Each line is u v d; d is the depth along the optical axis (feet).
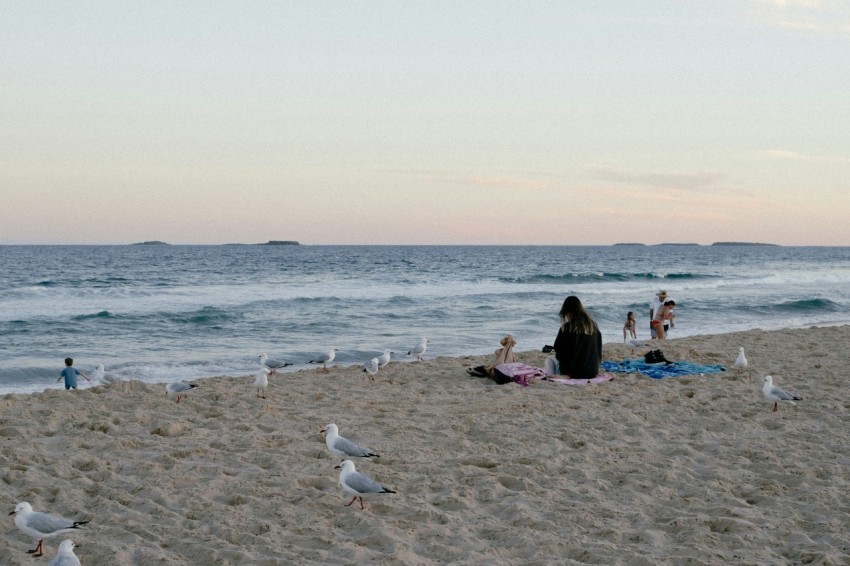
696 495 24.64
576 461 28.35
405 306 120.47
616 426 33.63
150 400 38.73
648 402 38.83
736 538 20.70
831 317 110.11
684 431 33.19
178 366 64.80
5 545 20.27
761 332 74.43
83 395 40.16
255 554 19.45
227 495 24.27
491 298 136.67
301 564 18.88
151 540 20.53
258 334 88.12
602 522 22.30
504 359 46.85
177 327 93.71
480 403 38.58
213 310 109.09
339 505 23.49
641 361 50.49
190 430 32.37
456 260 379.35
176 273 232.12
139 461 27.14
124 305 120.06
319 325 95.86
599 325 97.55
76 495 23.86
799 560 19.58
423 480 25.88
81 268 265.75
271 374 49.75
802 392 41.27
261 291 153.69
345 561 19.17
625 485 25.80
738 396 40.16
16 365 65.87
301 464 27.63
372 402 38.81
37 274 221.66
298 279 200.54
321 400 39.60
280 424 33.83
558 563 19.10
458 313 109.50
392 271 251.80
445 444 30.68
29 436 31.01
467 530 21.53
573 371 45.24
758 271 266.57
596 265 320.50
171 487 24.81
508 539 20.89
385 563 18.94
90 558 19.34
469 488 25.09
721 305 122.83
